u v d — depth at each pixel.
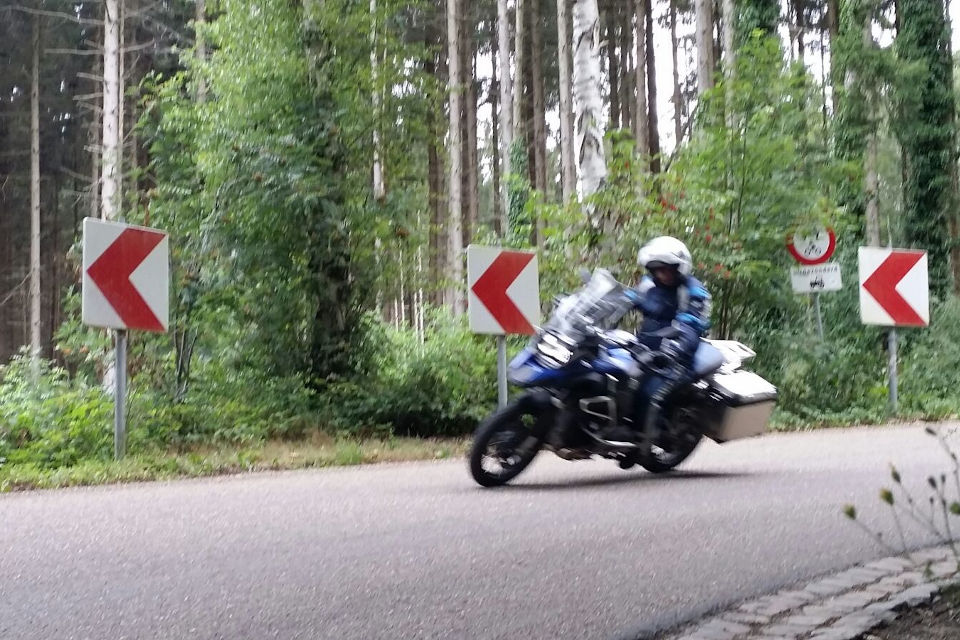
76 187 41.22
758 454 10.29
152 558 5.55
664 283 8.69
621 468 8.82
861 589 5.06
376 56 13.45
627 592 4.96
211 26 13.24
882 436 12.01
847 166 15.70
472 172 39.78
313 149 12.63
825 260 14.72
